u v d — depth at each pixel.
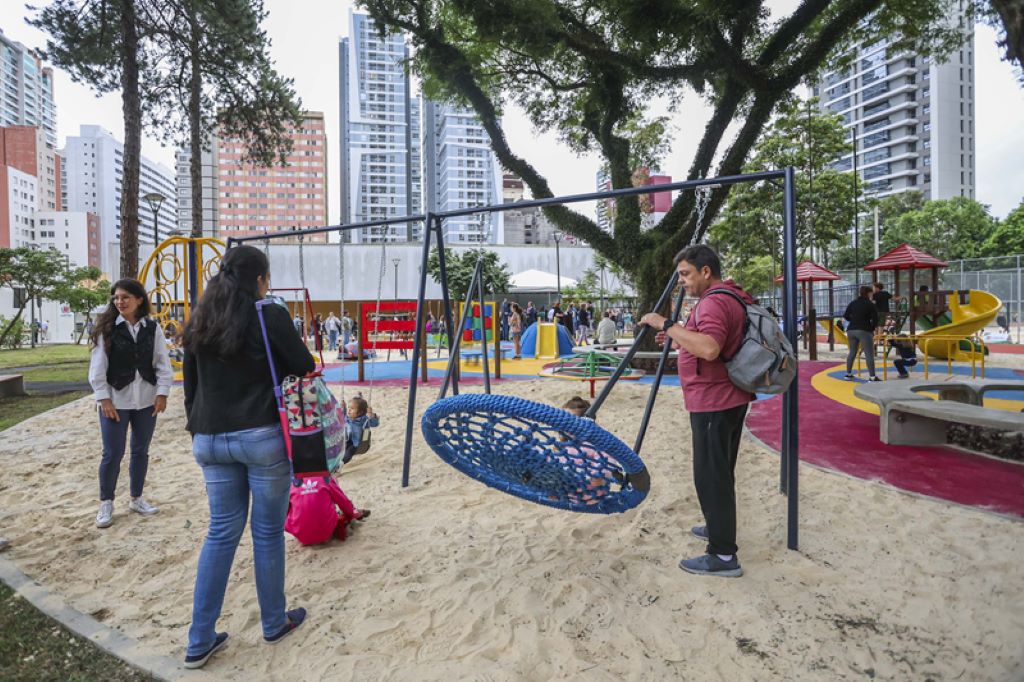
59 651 2.55
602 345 14.42
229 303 2.36
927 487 4.56
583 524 3.89
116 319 4.06
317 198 159.88
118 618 2.83
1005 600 2.79
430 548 3.53
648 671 2.32
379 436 6.70
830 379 11.21
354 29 197.25
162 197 19.47
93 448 6.37
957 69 102.94
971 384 6.48
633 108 14.38
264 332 2.38
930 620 2.65
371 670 2.37
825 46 11.81
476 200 173.12
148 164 187.75
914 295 15.59
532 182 13.99
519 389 9.60
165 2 15.77
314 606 2.88
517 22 11.44
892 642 2.50
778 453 5.68
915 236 59.56
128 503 4.52
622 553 3.40
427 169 187.38
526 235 155.38
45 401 10.23
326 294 41.53
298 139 159.00
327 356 20.25
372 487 4.82
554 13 11.48
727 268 32.22
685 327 3.03
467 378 11.20
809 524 3.79
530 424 2.73
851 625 2.63
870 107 111.56
